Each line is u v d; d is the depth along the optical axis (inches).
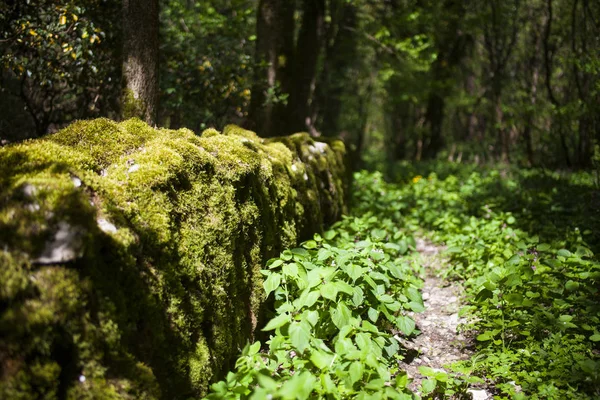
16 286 71.2
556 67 625.9
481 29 646.5
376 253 157.2
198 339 106.4
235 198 138.7
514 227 267.6
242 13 386.9
